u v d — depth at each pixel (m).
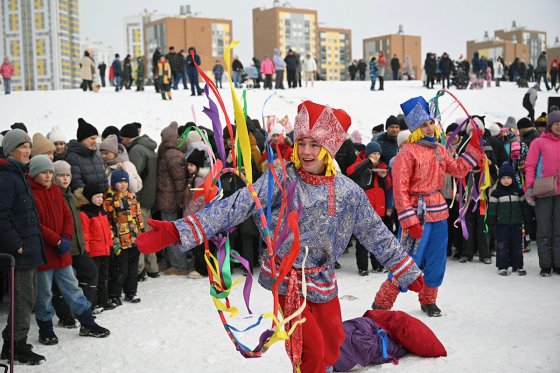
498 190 7.24
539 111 22.39
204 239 3.06
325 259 3.32
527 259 8.20
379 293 5.35
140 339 5.17
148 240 3.00
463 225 6.18
